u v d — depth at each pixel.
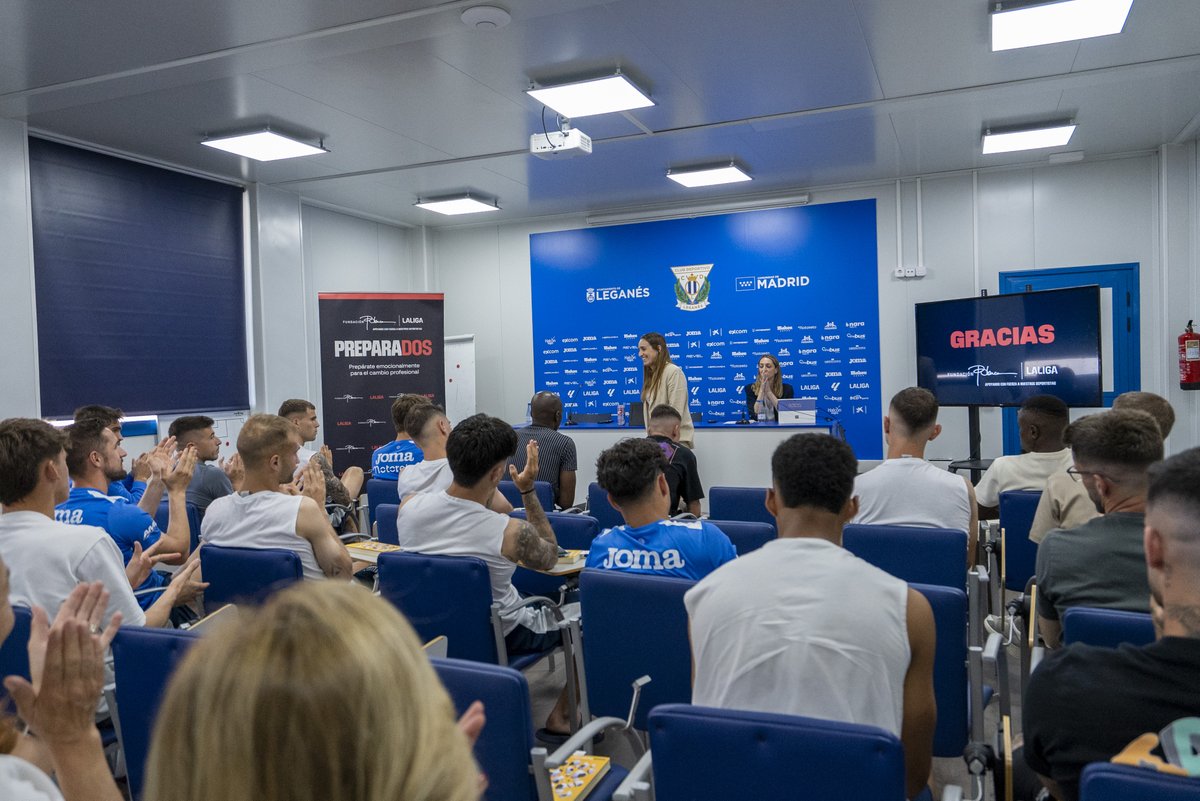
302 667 0.47
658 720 1.28
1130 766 0.96
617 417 7.99
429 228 9.57
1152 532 1.08
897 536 2.69
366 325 7.73
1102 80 5.24
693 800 1.27
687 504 4.49
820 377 8.03
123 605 2.13
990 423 7.39
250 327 7.35
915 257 7.68
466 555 2.60
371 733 0.46
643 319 8.70
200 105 5.28
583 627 2.22
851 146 6.66
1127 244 7.03
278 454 2.79
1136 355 7.02
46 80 4.68
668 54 4.70
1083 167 7.14
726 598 1.46
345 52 4.45
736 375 8.35
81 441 2.97
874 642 1.37
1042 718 1.14
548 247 9.09
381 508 3.71
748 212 8.25
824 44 4.60
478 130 6.02
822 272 8.00
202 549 2.63
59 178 5.79
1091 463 1.89
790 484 1.57
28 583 2.07
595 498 4.18
